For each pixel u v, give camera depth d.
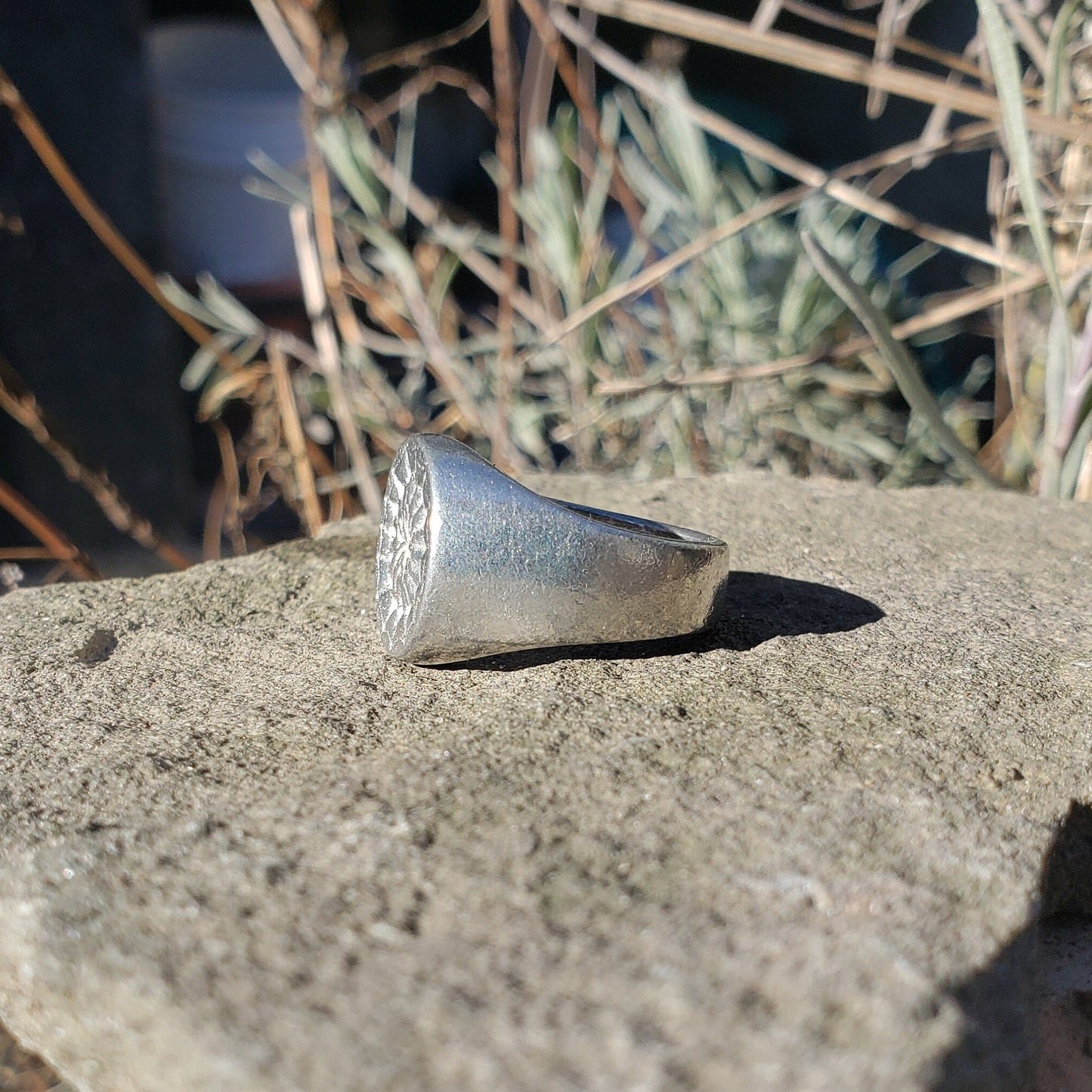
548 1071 0.10
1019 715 0.13
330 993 0.11
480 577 0.13
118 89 0.39
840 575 0.16
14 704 0.14
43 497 0.40
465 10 0.47
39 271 0.38
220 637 0.15
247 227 0.42
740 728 0.13
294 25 0.23
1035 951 0.11
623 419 0.27
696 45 0.47
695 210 0.26
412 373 0.26
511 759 0.13
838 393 0.28
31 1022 0.11
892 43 0.19
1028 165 0.17
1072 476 0.19
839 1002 0.10
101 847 0.12
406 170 0.24
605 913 0.11
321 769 0.12
